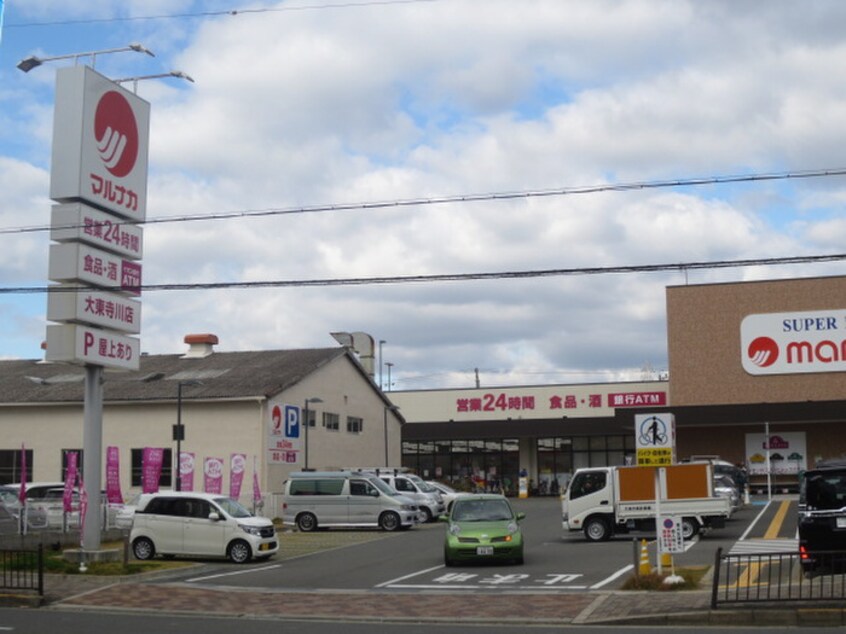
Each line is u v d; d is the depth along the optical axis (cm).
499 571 2375
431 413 6397
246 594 2108
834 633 1467
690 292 5672
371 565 2616
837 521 1756
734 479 4219
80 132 2586
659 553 1973
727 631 1513
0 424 4812
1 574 2342
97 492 2639
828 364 5406
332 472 3900
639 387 6091
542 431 6000
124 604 2008
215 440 4478
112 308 2691
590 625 1636
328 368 5084
